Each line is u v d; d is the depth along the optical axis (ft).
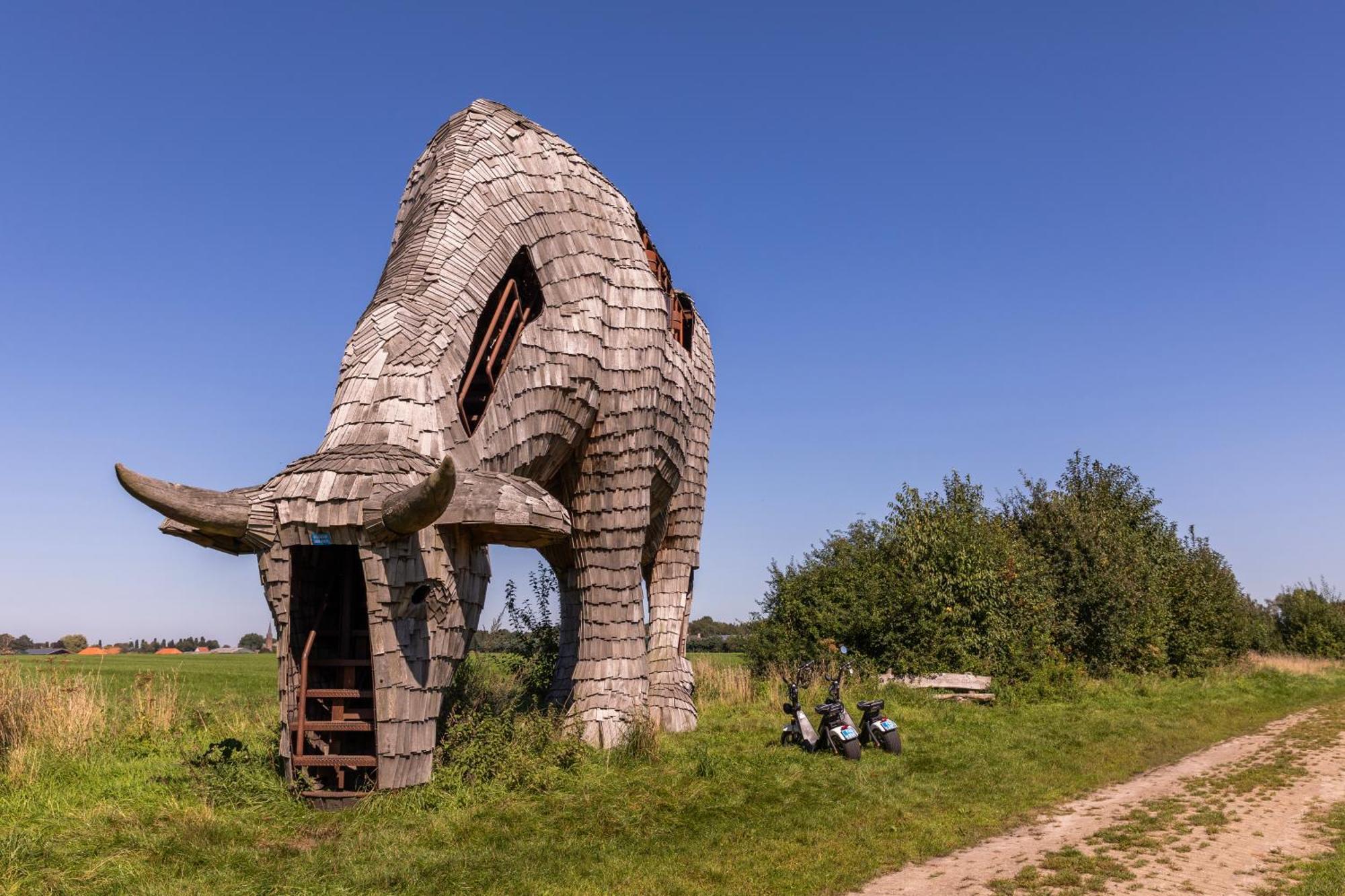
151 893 15.39
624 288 29.27
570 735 26.27
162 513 18.12
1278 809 23.56
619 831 19.75
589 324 27.25
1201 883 17.33
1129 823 21.98
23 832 18.02
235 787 21.08
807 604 55.36
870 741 30.94
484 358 25.79
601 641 29.84
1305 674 82.33
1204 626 75.05
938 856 19.31
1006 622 53.31
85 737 26.43
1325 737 37.09
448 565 20.94
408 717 20.38
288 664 20.52
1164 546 78.89
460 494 20.21
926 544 53.98
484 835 19.06
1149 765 30.25
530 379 25.08
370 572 19.56
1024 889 16.98
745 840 19.58
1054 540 65.72
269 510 19.42
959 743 31.91
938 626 51.60
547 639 37.52
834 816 21.48
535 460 25.50
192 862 17.10
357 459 19.74
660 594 37.40
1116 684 56.90
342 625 22.31
